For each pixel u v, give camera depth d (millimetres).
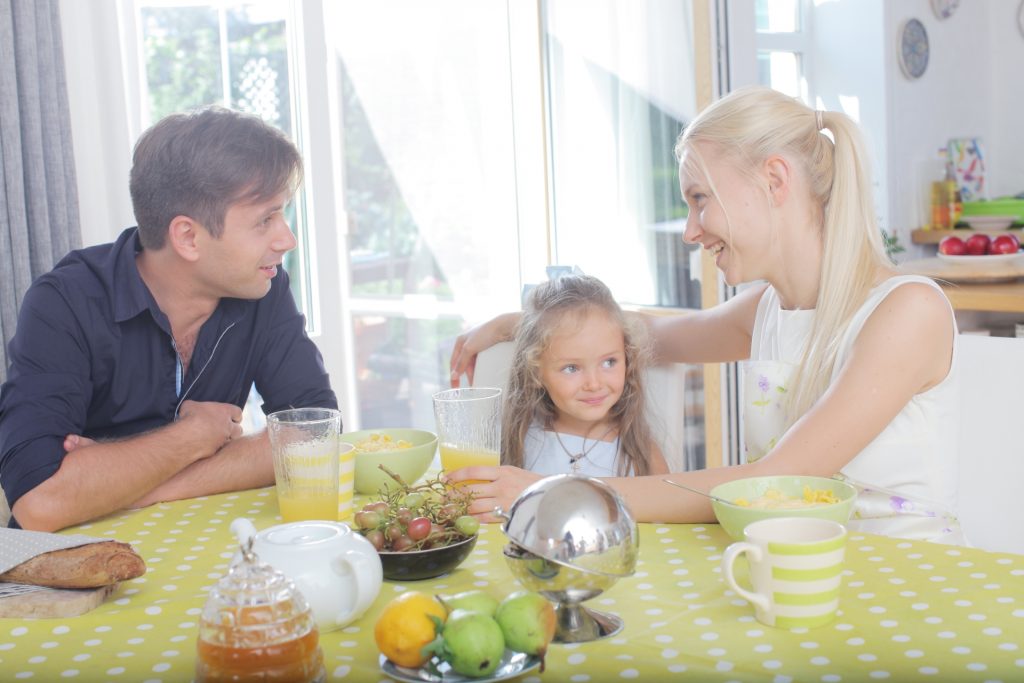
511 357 1848
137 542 1257
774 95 1413
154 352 1648
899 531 1378
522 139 3688
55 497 1346
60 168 2668
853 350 1330
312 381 1774
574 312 1611
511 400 1723
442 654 789
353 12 4117
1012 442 1442
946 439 1390
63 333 1561
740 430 2912
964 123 4699
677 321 1783
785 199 1405
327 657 868
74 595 1003
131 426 1685
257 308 1751
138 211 1571
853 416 1266
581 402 1631
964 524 1486
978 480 1471
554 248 3459
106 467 1377
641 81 3088
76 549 1027
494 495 1253
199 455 1479
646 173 3115
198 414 1515
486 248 4203
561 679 805
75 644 919
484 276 4227
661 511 1227
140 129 3186
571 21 3287
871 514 1395
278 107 3463
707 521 1226
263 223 1572
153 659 882
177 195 1524
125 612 1000
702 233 1444
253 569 771
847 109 4406
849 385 1283
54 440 1444
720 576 1033
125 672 856
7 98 2533
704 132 1403
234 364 1745
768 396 1484
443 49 4191
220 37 3346
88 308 1588
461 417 1392
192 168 1510
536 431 1717
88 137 2980
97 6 2979
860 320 1367
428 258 4320
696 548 1128
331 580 908
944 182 4473
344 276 4156
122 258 1633
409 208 4273
